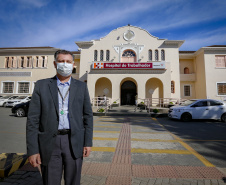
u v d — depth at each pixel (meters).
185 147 4.62
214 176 2.93
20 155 3.54
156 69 16.61
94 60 18.86
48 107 1.72
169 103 15.38
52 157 1.70
